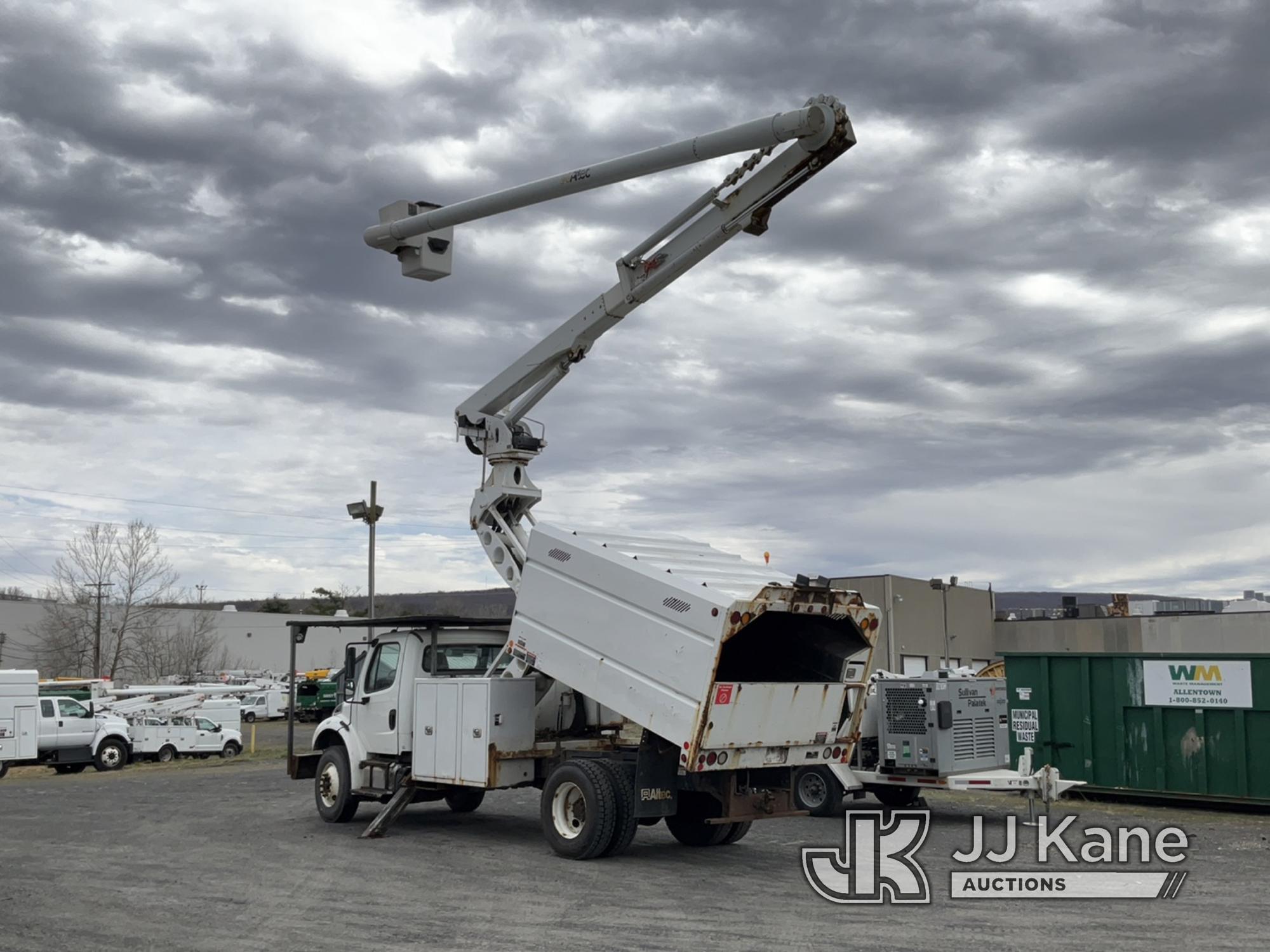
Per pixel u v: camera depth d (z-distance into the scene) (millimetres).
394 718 14617
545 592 12961
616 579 12172
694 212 13336
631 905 9945
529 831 14648
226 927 9109
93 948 8359
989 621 60531
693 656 11320
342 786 15070
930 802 18766
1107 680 18594
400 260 13953
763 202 12688
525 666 13164
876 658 52562
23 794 21469
